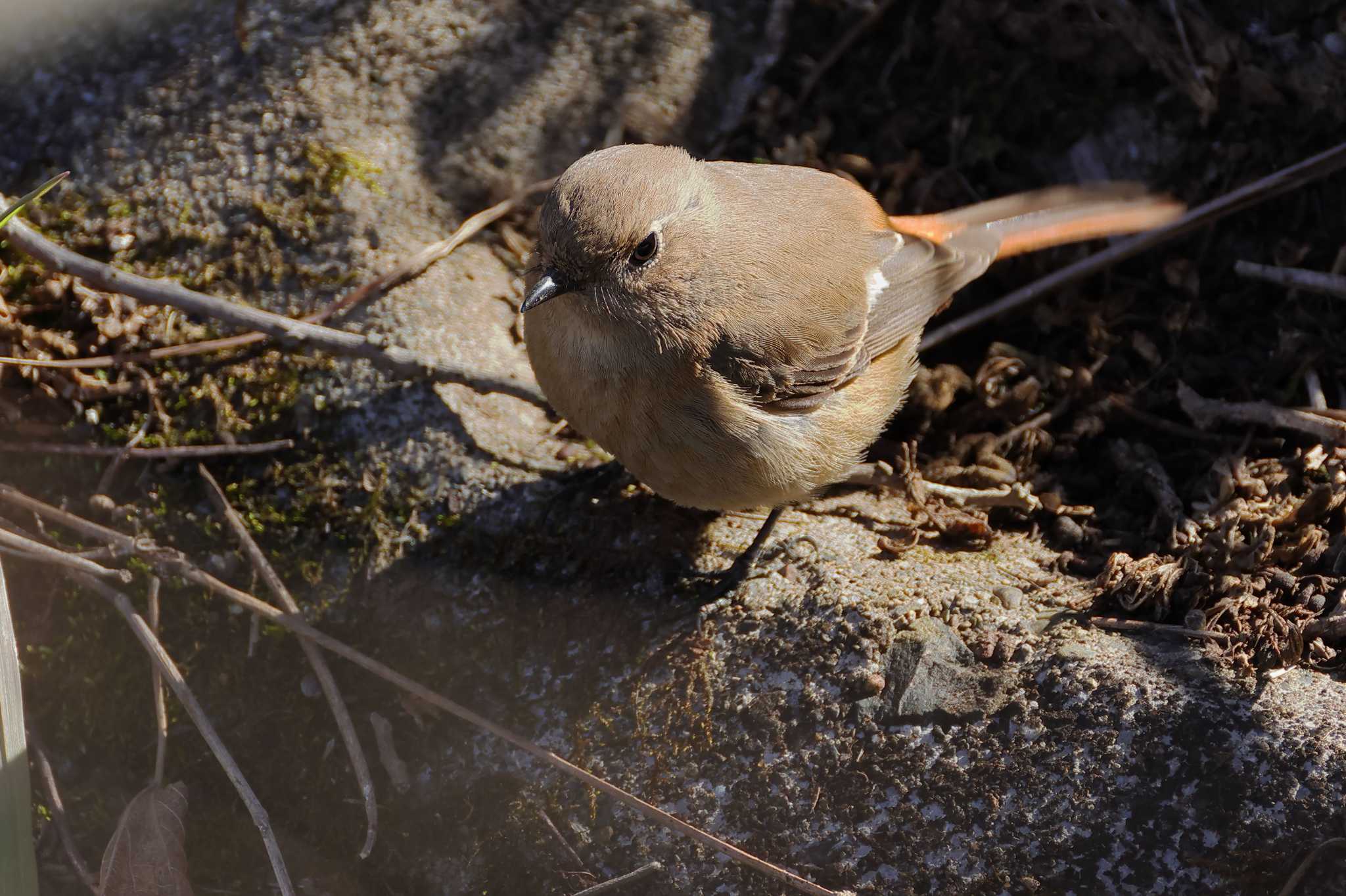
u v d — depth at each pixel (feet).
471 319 30.09
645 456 25.86
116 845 24.59
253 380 28.66
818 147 34.71
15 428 27.86
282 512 27.73
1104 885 21.86
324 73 32.14
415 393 28.73
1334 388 29.96
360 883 25.67
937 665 24.21
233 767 24.04
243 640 26.84
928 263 28.78
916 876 22.75
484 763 25.53
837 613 25.36
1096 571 26.89
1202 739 22.39
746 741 24.41
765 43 35.50
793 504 29.53
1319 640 23.63
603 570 27.09
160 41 32.24
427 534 27.55
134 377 28.50
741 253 25.58
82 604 27.12
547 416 30.12
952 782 23.15
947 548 27.78
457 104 32.83
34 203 30.07
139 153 30.99
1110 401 30.89
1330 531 25.76
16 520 27.25
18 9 31.83
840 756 23.84
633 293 24.31
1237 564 25.18
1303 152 32.65
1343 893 20.70
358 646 26.78
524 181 32.76
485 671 26.35
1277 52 32.81
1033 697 23.56
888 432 31.48
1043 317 32.42
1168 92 33.65
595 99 33.96
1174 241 32.86
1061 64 34.53
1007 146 34.71
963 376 31.40
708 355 25.11
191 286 29.76
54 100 31.48
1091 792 22.48
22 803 20.98
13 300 28.78
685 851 23.89
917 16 35.50
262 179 30.91
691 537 27.76
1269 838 21.34
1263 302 31.99
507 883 24.77
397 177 31.71
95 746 27.07
